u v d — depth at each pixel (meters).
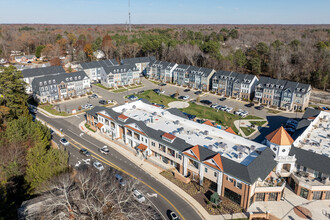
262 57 175.88
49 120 96.19
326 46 164.50
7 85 80.56
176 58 179.62
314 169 55.47
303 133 67.19
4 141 61.66
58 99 118.50
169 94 129.88
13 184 52.19
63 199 46.88
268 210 50.78
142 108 86.50
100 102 114.62
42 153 57.59
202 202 54.03
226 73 128.75
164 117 79.00
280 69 152.50
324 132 71.44
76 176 61.94
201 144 62.78
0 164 54.72
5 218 46.03
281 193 54.59
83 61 193.25
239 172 51.34
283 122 96.44
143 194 56.03
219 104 115.75
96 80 151.88
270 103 113.75
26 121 69.81
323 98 125.81
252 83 119.62
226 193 54.59
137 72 147.00
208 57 166.75
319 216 50.22
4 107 73.94
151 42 188.50
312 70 144.12
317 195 54.56
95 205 47.03
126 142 77.81
